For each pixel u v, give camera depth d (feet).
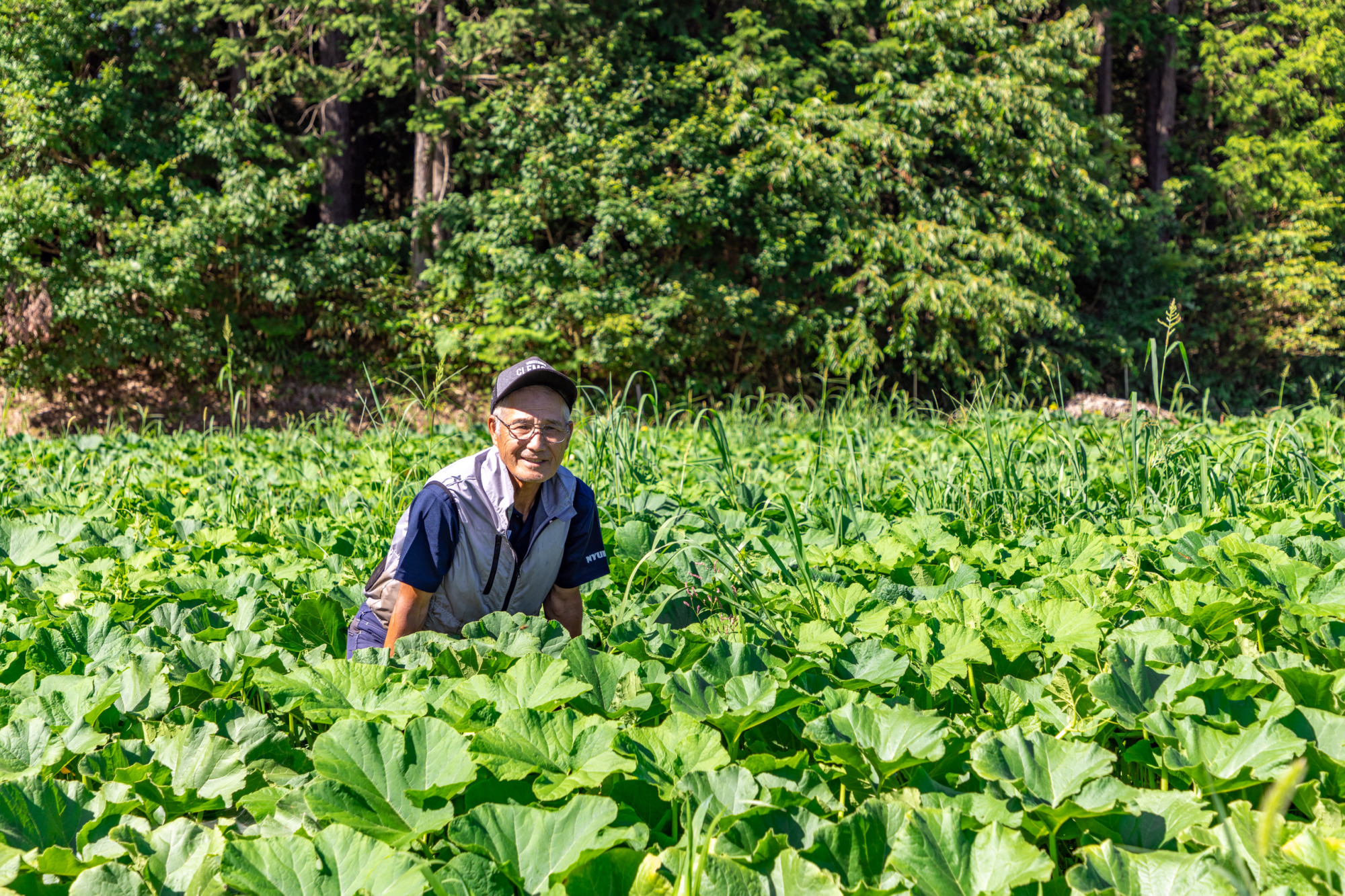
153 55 49.65
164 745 5.87
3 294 45.11
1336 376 62.34
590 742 5.63
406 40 48.19
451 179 56.03
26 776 5.23
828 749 5.41
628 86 51.01
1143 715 6.11
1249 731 5.45
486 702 5.98
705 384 53.52
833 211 51.78
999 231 53.16
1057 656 7.37
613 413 15.80
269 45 49.19
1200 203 71.56
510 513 7.84
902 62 56.34
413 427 33.86
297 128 60.08
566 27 51.34
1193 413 37.50
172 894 4.67
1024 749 5.50
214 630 7.93
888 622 8.26
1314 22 67.36
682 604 8.91
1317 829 4.77
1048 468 16.33
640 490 14.73
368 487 17.07
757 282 56.65
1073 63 62.85
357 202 64.13
